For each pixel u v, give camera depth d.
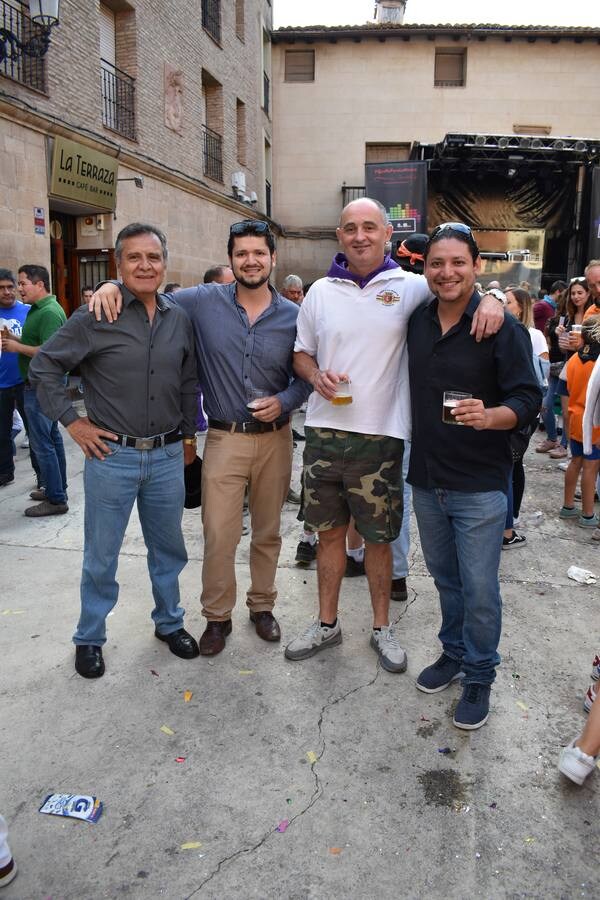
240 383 2.93
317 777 2.27
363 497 2.81
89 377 2.75
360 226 2.55
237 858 1.94
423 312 2.53
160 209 12.41
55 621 3.33
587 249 18.08
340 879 1.87
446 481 2.44
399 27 18.98
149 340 2.70
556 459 6.95
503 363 2.31
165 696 2.72
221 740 2.45
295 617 3.41
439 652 3.08
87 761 2.34
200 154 14.00
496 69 19.56
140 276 2.60
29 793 2.19
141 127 11.40
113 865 1.92
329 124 20.03
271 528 3.13
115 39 11.10
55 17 7.31
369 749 2.41
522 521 4.93
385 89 19.78
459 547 2.49
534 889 1.84
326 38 19.42
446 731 2.51
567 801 2.17
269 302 2.97
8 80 8.05
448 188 18.72
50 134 8.94
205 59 14.05
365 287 2.66
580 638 3.22
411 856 1.95
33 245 8.79
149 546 3.02
